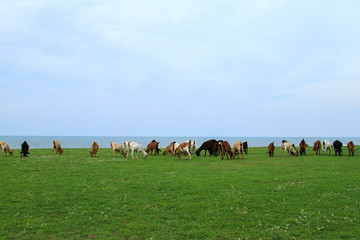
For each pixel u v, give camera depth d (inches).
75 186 497.0
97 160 884.6
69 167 713.0
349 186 489.4
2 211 356.8
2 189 467.5
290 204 390.9
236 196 432.8
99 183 525.0
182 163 842.8
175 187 494.0
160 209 375.2
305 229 303.7
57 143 1081.4
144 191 467.5
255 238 284.8
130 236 289.4
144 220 335.0
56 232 297.6
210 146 1125.1
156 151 1318.9
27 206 379.9
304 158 979.3
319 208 372.5
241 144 994.1
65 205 390.0
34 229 303.3
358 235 285.4
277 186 499.5
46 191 459.2
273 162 863.1
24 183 514.9
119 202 405.1
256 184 517.7
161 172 653.3
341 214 347.9
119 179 565.6
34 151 1282.0
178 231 301.1
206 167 741.3
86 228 309.0
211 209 372.5
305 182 529.7
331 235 288.0
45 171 648.4
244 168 721.0
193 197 428.1
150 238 281.4
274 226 311.1
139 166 754.2
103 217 342.3
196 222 328.2
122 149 1042.1
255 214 353.4
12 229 301.3
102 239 279.4
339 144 1088.2
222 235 291.6
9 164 750.5
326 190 463.5
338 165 767.1
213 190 470.9
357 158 960.9
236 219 336.2
